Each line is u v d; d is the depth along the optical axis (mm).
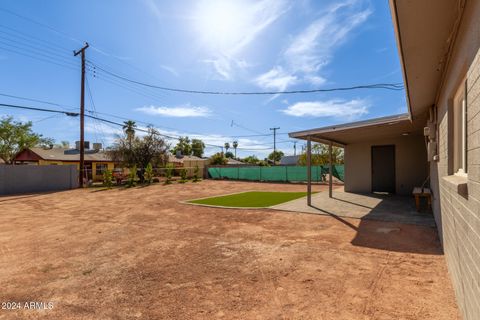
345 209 8430
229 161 50656
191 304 3109
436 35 2926
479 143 1877
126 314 2941
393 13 2525
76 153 28000
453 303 2908
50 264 4496
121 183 22172
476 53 1976
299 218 7422
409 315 2725
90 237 6109
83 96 19453
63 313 2998
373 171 12562
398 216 7195
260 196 13016
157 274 3971
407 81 4430
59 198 13906
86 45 19016
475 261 2053
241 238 5668
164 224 7223
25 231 6891
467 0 2221
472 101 2127
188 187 18594
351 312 2830
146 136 24969
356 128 8406
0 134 28547
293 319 2752
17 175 17188
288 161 50344
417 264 4000
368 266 3994
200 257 4617
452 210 3232
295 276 3748
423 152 11273
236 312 2916
